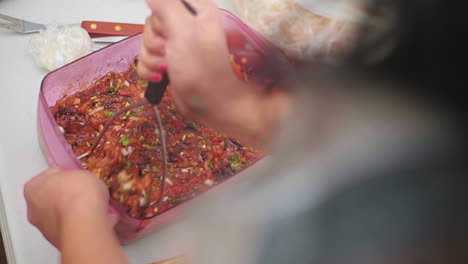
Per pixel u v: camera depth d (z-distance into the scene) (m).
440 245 0.28
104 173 0.72
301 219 0.31
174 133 0.79
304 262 0.30
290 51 0.38
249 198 0.35
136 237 0.73
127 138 0.77
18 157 0.82
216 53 0.54
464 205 0.27
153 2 0.55
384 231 0.28
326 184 0.30
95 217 0.55
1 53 0.93
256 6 0.81
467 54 0.24
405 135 0.28
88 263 0.50
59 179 0.60
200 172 0.76
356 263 0.29
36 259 0.74
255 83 0.57
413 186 0.28
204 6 0.56
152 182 0.73
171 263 0.68
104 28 0.98
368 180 0.28
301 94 0.31
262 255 0.32
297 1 0.42
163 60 0.60
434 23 0.24
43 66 0.92
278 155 0.34
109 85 0.85
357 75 0.27
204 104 0.57
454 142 0.27
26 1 1.01
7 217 0.77
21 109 0.87
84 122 0.81
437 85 0.25
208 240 0.37
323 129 0.30
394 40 0.25
